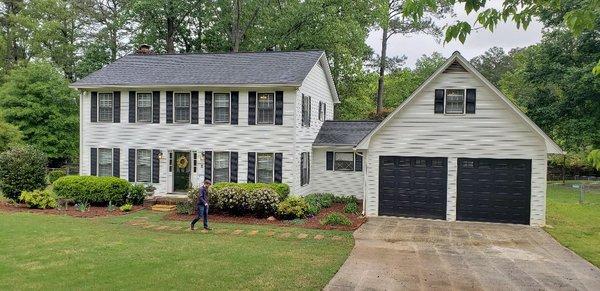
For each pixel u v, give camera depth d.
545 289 9.07
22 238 12.68
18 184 19.16
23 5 38.22
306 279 9.12
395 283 9.23
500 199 16.44
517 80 41.28
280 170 19.81
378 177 17.84
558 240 13.83
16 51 39.25
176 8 33.22
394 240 13.51
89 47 37.22
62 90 30.31
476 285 9.25
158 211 18.47
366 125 23.92
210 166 20.64
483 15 5.88
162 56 24.00
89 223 15.56
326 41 29.53
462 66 16.61
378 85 43.41
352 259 11.09
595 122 28.72
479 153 16.58
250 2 32.75
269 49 32.59
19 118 28.94
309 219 16.78
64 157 31.89
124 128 21.56
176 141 20.97
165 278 8.95
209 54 23.48
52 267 9.69
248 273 9.41
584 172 37.22
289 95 19.61
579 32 5.23
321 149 22.55
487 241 13.62
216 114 20.61
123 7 37.38
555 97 31.62
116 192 19.16
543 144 15.86
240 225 15.62
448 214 17.00
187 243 12.43
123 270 9.50
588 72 25.89
